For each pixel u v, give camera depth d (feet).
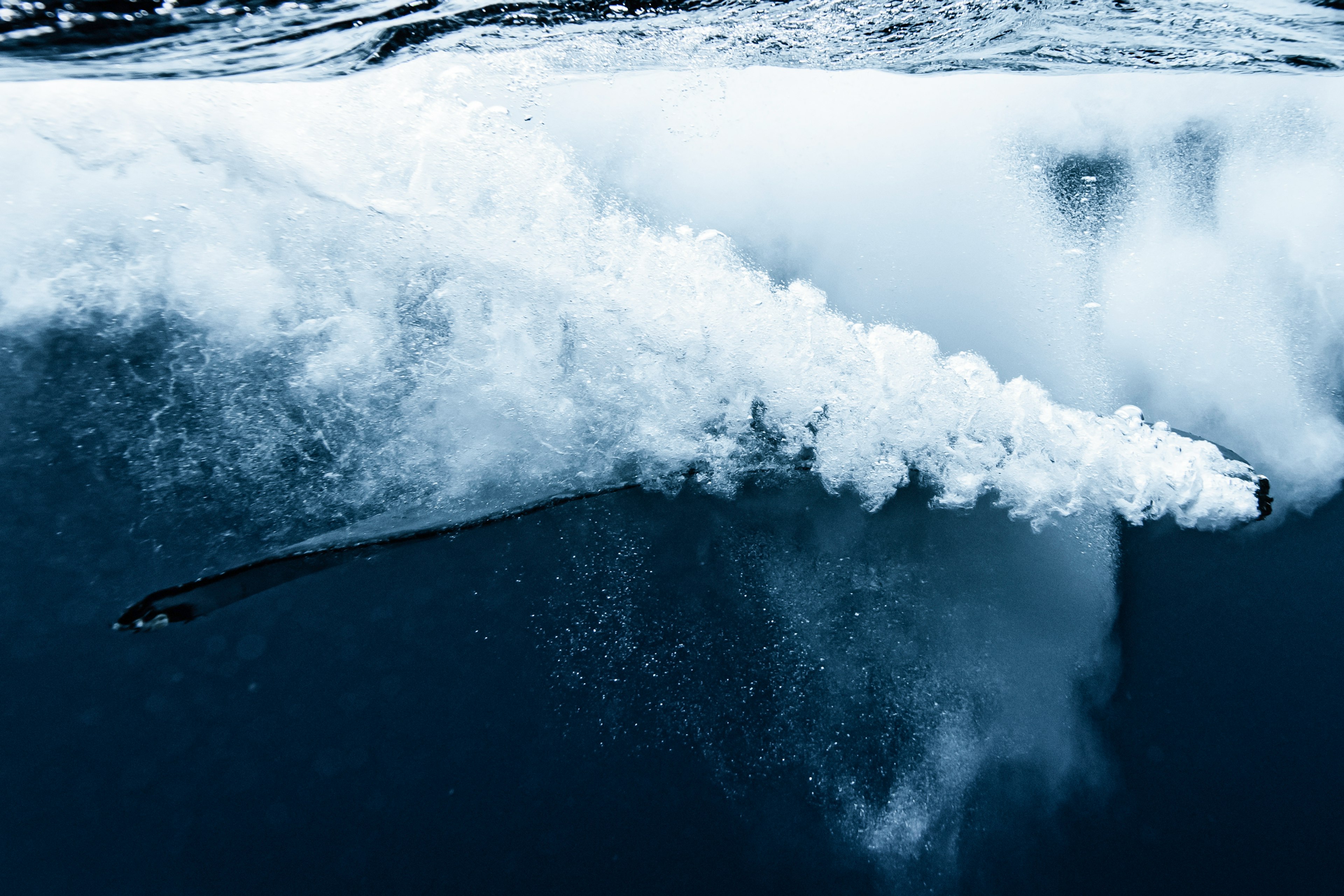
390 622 11.34
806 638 11.97
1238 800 10.83
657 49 15.39
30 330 12.65
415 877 9.57
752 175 15.87
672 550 12.48
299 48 13.64
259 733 10.28
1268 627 12.46
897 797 10.80
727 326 13.93
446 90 14.56
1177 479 13.74
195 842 9.55
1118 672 12.06
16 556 10.91
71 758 9.81
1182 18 16.43
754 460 13.29
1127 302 16.38
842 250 16.39
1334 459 14.69
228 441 12.35
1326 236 16.60
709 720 11.10
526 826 10.02
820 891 9.99
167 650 10.63
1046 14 16.38
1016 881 10.24
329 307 13.38
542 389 13.43
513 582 11.88
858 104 16.62
